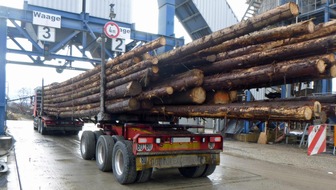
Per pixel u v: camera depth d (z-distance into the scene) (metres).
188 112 6.25
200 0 18.73
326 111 4.36
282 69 4.46
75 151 11.20
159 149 6.46
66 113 13.15
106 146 7.52
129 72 7.47
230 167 9.10
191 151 6.83
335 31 4.27
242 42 5.17
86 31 15.36
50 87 16.41
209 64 5.98
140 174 6.55
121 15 16.48
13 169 7.79
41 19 13.77
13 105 49.66
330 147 13.88
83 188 6.14
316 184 7.29
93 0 15.73
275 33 4.59
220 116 5.79
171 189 6.27
